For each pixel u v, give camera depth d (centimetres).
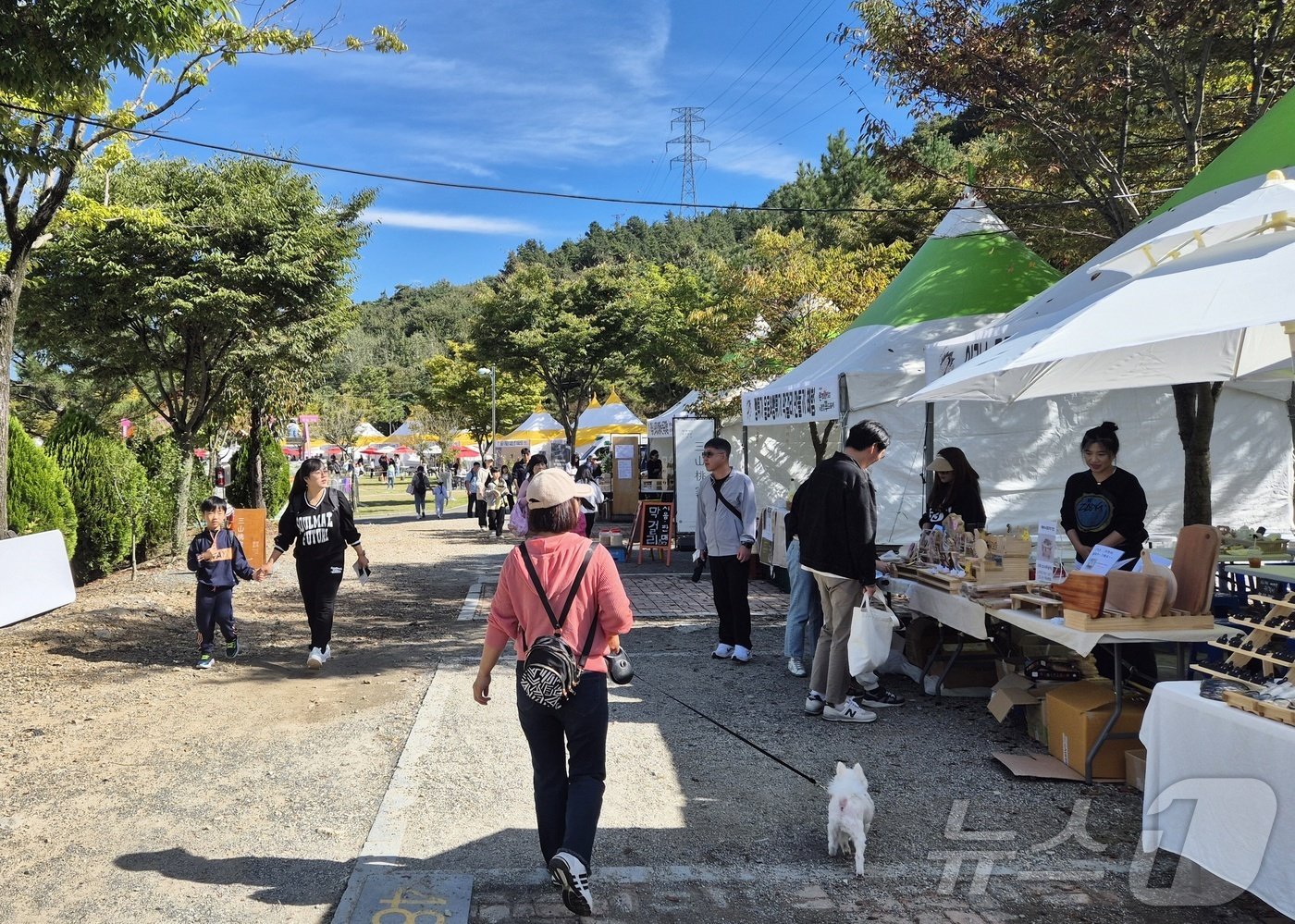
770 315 1499
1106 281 584
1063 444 1075
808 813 430
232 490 2130
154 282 1457
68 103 877
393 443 6500
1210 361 646
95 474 1205
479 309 3653
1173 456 1059
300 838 402
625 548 1551
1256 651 332
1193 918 329
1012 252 987
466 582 1248
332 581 722
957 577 566
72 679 685
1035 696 530
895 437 1088
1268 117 554
